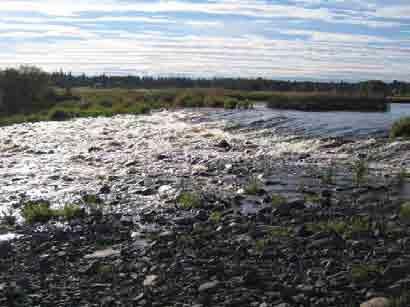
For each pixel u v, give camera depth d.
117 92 66.50
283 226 10.28
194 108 44.78
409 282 6.97
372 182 14.52
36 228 10.99
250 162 18.64
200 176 16.53
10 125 38.22
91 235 10.23
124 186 15.23
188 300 6.86
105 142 25.95
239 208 12.05
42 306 6.83
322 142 21.34
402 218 10.53
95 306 6.78
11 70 51.38
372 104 39.59
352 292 6.87
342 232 9.54
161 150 22.66
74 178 16.92
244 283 7.27
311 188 14.04
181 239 9.54
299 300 6.66
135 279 7.69
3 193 14.88
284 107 41.28
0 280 7.84
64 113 42.75
